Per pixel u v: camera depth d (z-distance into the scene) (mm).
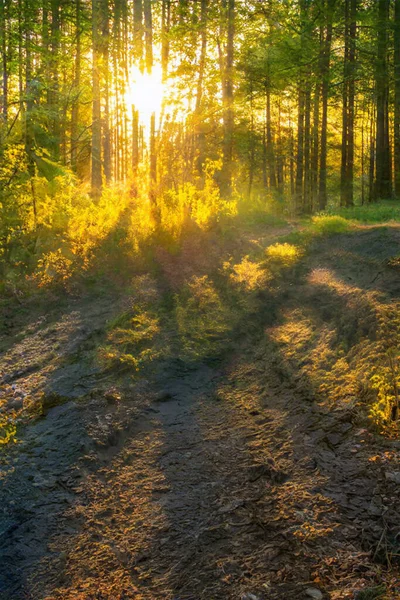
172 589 2738
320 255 7953
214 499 3410
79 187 12664
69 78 19766
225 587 2676
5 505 3580
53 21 20656
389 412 3764
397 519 2895
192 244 8719
